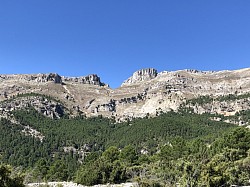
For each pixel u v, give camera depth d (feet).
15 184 109.91
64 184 211.20
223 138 296.71
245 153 249.34
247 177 198.08
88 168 222.07
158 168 203.92
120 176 215.51
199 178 161.38
